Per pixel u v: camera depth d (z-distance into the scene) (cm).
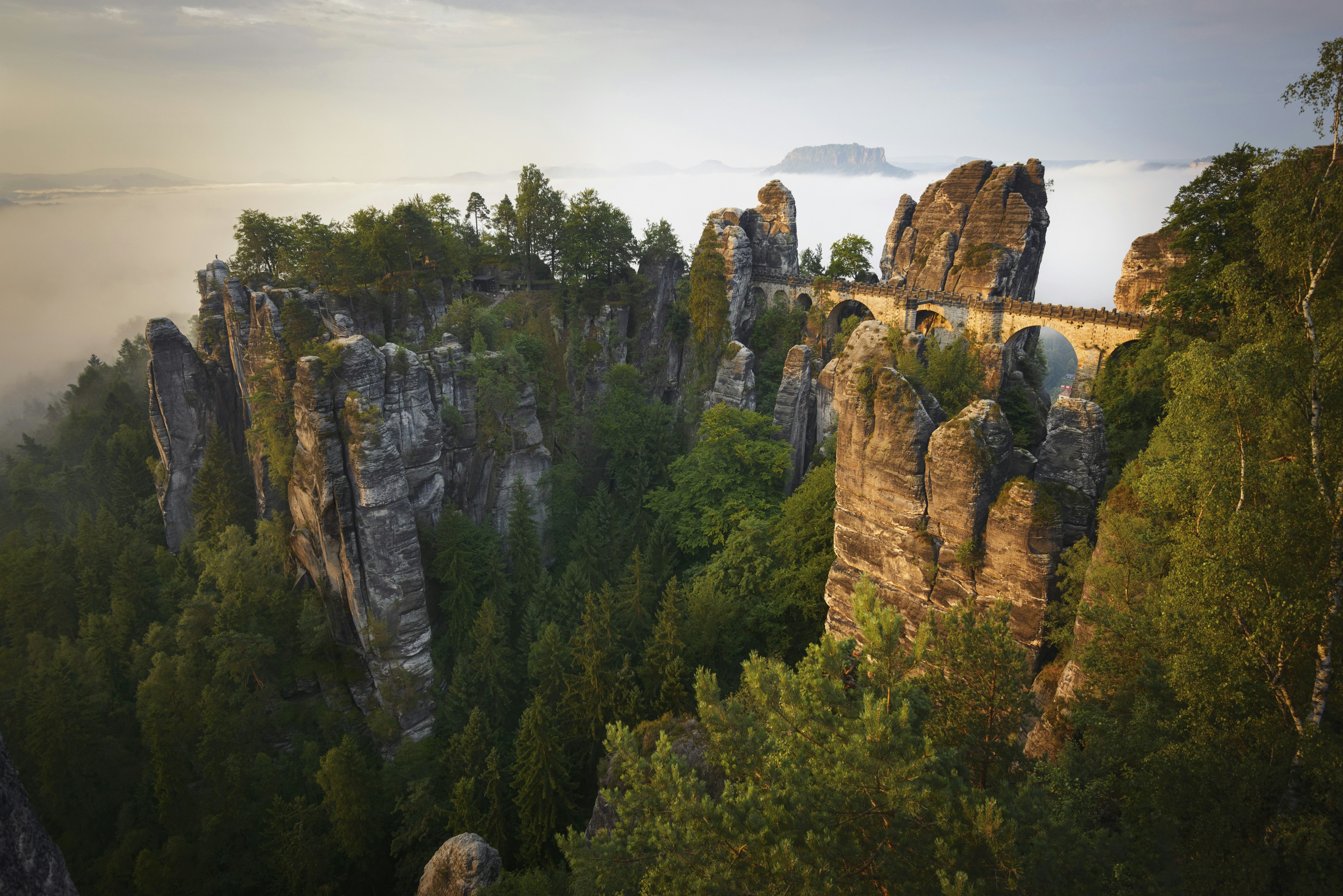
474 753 5244
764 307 10544
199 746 5625
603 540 7881
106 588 7675
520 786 4816
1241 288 2567
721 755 2356
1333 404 2159
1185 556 2273
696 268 9494
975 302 8319
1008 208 9094
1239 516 2080
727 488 7419
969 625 2248
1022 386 8538
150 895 4681
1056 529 3753
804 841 1830
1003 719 2177
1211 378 2241
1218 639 2108
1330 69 2253
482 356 7869
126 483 10019
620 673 5109
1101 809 2364
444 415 7506
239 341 8775
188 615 6538
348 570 6462
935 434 4116
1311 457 2183
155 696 5750
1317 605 2003
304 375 6200
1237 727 2086
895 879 1742
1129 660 2697
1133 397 5500
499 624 6562
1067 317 7612
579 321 9862
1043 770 2236
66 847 5269
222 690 5959
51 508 11575
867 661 2317
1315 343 2208
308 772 5716
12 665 6388
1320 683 2019
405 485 6450
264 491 8062
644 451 9050
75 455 13438
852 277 10575
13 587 7350
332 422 6325
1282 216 2309
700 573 6769
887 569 4488
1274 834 1975
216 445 8581
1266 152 2609
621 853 2298
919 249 9962
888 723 1830
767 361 9919
